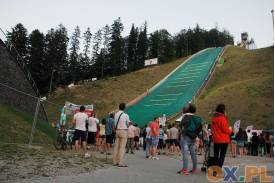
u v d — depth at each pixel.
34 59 94.50
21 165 10.65
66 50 102.62
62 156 14.40
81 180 8.89
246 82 60.50
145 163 15.69
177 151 25.31
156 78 92.25
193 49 145.12
